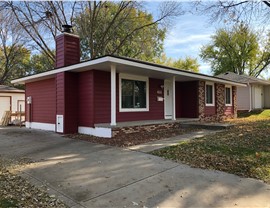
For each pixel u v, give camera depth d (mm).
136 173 4715
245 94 21906
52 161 5723
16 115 16422
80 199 3580
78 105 10383
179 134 9391
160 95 13102
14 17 18688
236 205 3344
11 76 30531
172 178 4410
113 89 8930
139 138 8531
